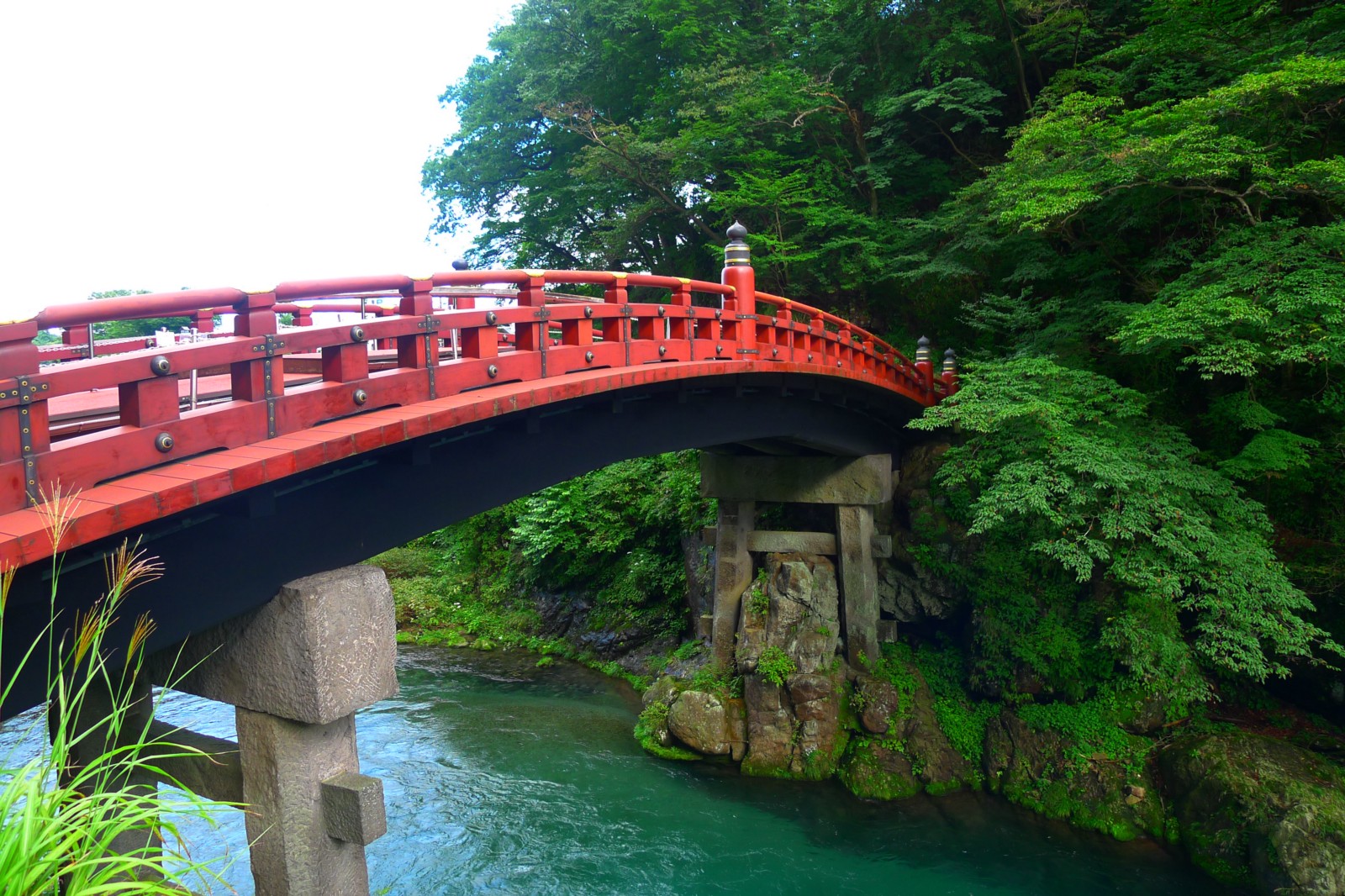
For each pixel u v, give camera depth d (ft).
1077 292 56.59
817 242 70.08
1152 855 37.73
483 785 44.11
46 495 12.32
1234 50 50.47
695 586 59.57
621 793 43.39
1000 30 70.08
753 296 35.53
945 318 69.67
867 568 49.29
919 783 44.16
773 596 48.14
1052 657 43.52
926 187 74.23
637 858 37.37
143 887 8.89
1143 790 39.91
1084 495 39.42
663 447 33.14
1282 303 36.45
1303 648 35.73
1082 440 40.68
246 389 15.71
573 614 69.36
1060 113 48.03
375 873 35.91
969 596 48.55
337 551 19.20
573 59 78.02
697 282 31.65
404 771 45.73
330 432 16.37
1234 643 42.22
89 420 17.67
